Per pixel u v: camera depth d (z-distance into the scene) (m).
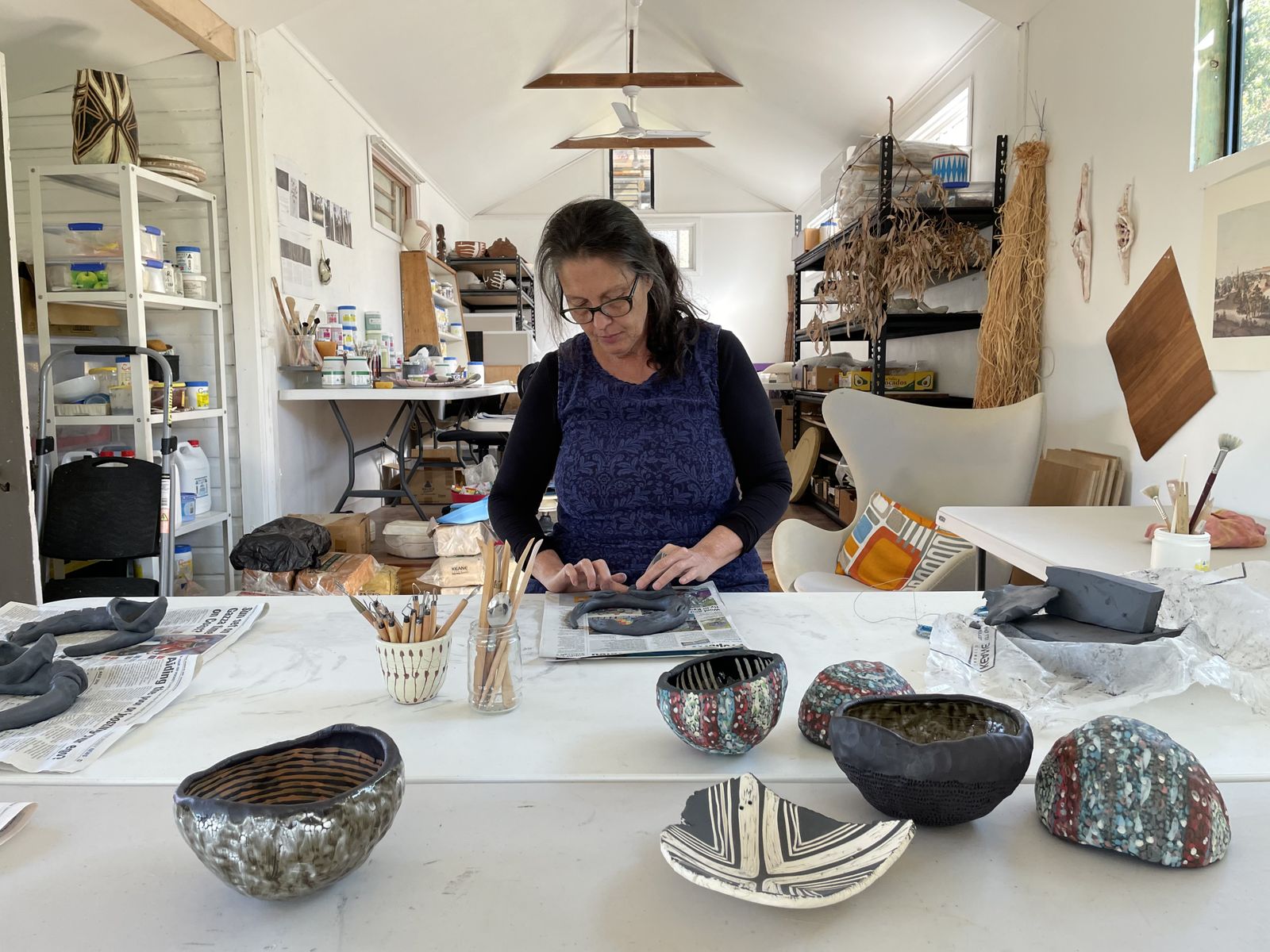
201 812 0.53
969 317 3.86
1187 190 2.36
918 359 5.10
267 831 0.51
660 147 6.34
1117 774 0.59
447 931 0.51
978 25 4.11
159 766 0.73
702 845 0.57
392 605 1.23
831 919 0.52
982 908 0.53
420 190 6.97
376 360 4.54
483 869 0.58
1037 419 2.58
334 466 4.74
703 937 0.51
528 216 9.50
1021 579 2.41
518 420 1.62
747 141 7.96
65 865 0.59
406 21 4.55
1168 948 0.49
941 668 0.88
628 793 0.68
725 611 1.12
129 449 3.11
